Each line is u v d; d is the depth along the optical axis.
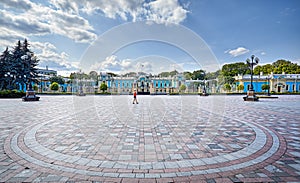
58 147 4.12
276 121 7.39
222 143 4.46
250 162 3.32
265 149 4.01
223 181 2.66
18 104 14.58
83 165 3.19
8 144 4.29
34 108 11.74
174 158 3.52
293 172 2.93
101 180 2.69
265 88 38.00
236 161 3.37
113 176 2.81
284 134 5.30
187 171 2.98
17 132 5.39
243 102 17.61
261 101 18.95
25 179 2.69
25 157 3.52
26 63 31.78
